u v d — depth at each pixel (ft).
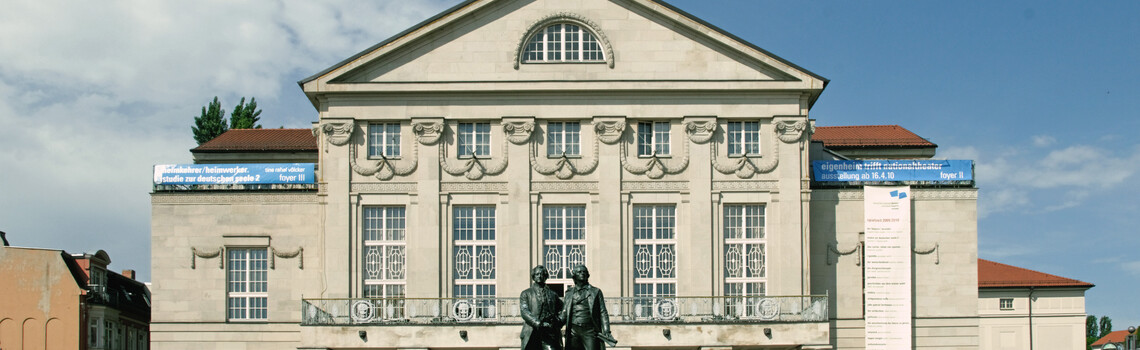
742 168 155.53
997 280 252.42
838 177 161.38
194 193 160.04
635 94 156.25
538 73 156.04
